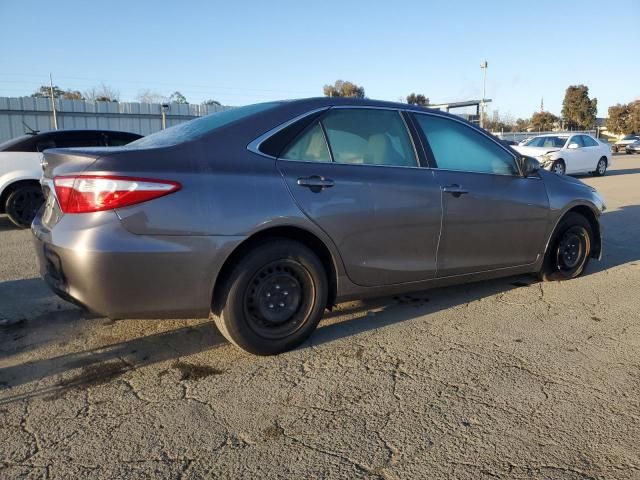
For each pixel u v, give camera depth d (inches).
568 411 113.5
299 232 137.4
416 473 93.3
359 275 146.9
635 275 219.3
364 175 146.0
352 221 142.3
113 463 95.8
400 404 116.4
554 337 153.8
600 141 767.7
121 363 135.9
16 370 131.8
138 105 1695.4
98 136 366.9
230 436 104.3
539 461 96.5
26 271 224.4
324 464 95.7
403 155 157.0
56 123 1509.6
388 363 136.4
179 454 98.5
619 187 574.6
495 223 173.5
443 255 163.0
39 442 102.0
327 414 112.3
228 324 130.5
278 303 136.0
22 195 335.0
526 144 751.7
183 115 1779.0
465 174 167.8
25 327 159.3
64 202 118.6
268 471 93.8
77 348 144.6
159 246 117.8
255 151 133.0
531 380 127.4
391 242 150.6
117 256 114.5
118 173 115.0
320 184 137.3
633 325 163.5
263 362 136.4
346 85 2228.1
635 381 126.9
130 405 115.6
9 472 93.0
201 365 134.7
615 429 106.6
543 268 201.8
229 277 128.3
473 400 118.1
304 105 145.0
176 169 121.3
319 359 138.4
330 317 168.7
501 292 195.5
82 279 115.1
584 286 203.2
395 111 159.9
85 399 118.0
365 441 102.8
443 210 159.6
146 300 119.5
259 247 130.6
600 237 215.8
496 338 152.9
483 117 1850.4
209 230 122.1
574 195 197.6
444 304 181.8
